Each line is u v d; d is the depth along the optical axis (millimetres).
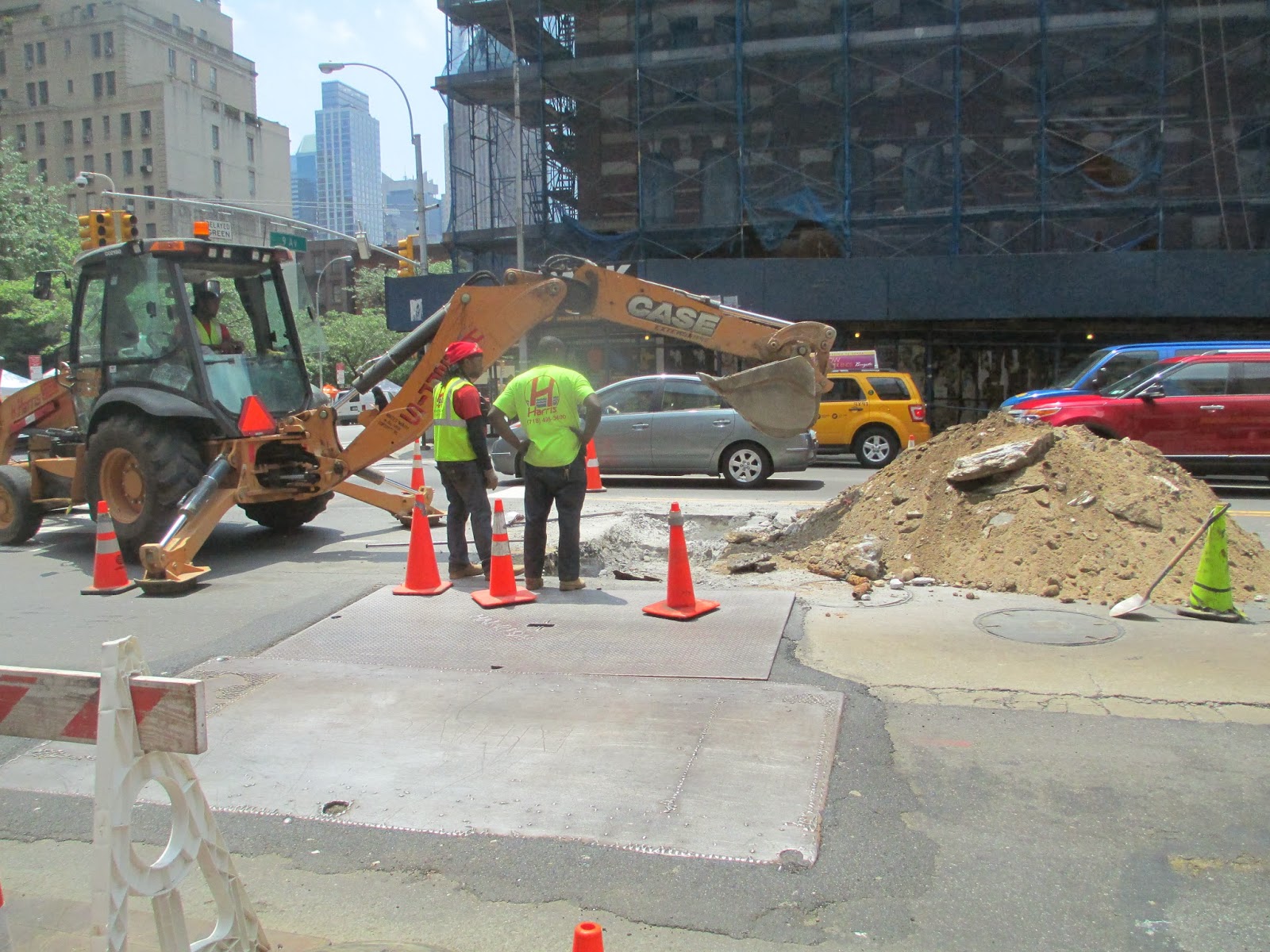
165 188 81062
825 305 24594
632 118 27531
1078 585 6895
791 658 5660
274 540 10539
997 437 8258
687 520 10562
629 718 4816
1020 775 4160
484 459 7785
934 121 25469
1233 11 23562
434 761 4426
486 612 6781
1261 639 5812
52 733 2469
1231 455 12898
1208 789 4004
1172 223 24375
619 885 3430
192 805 2656
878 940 3096
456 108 30656
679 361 26203
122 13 80250
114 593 8000
